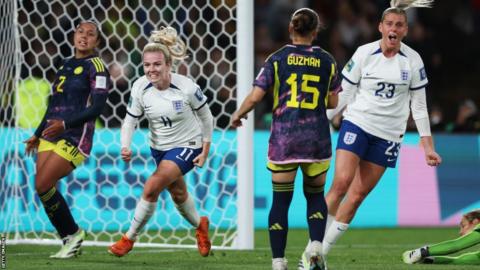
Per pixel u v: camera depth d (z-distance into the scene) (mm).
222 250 31047
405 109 24281
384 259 28047
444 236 40031
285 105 21641
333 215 24391
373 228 43625
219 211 37188
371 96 24000
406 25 23734
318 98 21734
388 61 23969
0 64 33938
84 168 37688
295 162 21578
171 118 25203
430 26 63531
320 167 21891
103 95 26359
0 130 35000
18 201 35562
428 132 24391
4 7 33938
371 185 24312
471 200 45219
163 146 25578
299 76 21594
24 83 36281
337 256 29172
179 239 34312
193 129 25641
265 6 60188
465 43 63531
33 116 36344
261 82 21609
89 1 41656
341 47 59281
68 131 26641
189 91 25094
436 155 24203
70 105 26688
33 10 37844
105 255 28547
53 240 33344
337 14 60375
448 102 60844
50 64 38375
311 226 22047
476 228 25797
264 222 42344
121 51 42344
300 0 60594
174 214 38500
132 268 24266
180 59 25844
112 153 37844
